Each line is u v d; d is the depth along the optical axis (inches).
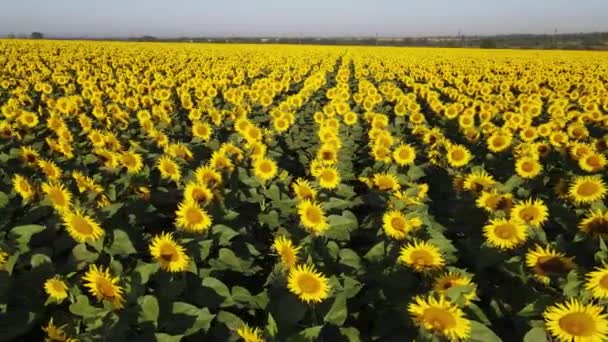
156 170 363.3
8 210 261.1
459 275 202.2
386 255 229.0
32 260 201.6
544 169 422.0
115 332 162.6
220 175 300.5
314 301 182.4
